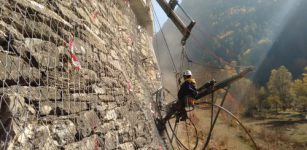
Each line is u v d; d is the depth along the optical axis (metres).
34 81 2.89
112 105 4.68
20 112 2.52
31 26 3.12
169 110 7.80
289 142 26.66
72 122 3.28
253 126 35.22
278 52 84.56
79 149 3.25
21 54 2.83
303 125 36.16
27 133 2.52
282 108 49.88
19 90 2.63
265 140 25.91
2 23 2.72
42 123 2.78
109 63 5.27
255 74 78.19
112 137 4.26
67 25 3.87
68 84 3.46
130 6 10.16
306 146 25.42
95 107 3.98
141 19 11.56
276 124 38.00
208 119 24.16
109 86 4.83
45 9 3.50
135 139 5.34
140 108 6.56
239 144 18.64
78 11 4.71
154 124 7.56
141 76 8.67
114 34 6.81
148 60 10.92
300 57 80.25
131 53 8.19
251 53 84.81
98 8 6.11
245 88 52.06
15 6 2.99
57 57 3.41
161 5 10.62
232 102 47.53
